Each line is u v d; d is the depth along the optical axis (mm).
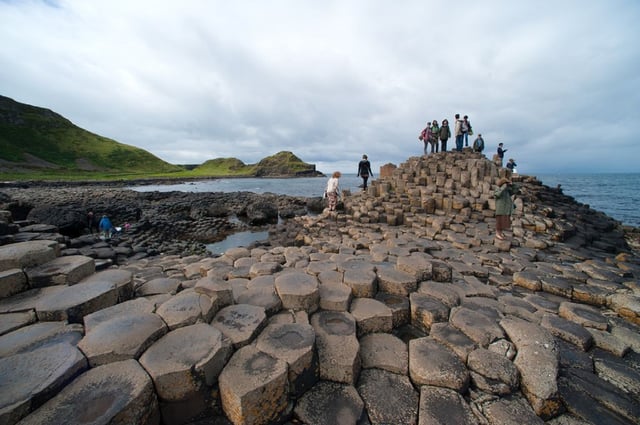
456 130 18422
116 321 2561
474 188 13188
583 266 5949
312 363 2533
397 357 2869
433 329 3152
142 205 24141
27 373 1964
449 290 3871
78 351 2203
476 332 3018
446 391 2480
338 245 8203
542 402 2371
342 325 3072
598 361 3016
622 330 3508
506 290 5004
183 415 2143
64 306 2762
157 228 15305
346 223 11945
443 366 2621
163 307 2844
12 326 2627
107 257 8102
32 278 3287
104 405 1812
